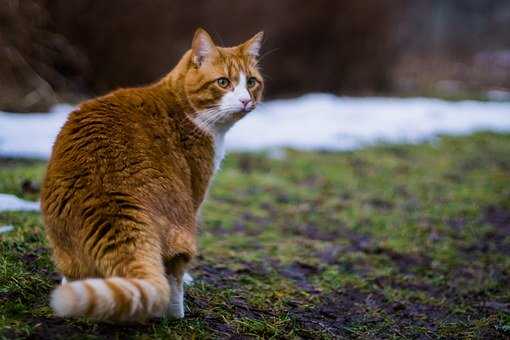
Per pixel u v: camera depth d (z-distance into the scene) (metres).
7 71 11.72
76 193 4.09
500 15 35.00
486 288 6.77
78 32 14.12
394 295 6.43
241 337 4.58
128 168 4.21
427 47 31.11
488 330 5.54
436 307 6.25
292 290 6.13
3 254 5.40
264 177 10.75
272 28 18.33
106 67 14.85
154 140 4.54
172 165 4.54
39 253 5.63
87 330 4.13
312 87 20.47
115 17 14.56
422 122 16.72
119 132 4.37
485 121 17.72
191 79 5.08
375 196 10.35
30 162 9.20
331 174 11.44
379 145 14.04
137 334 4.19
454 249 8.16
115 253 3.92
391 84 22.84
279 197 9.81
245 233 7.98
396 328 5.52
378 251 7.90
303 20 19.36
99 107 4.50
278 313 5.33
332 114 16.70
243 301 5.49
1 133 10.20
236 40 17.17
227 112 5.20
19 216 6.57
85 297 3.29
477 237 8.66
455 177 11.90
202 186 5.00
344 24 20.42
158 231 4.14
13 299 4.51
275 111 16.45
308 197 9.98
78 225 4.05
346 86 21.31
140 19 14.95
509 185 11.49
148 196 4.18
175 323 4.52
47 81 13.08
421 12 31.81
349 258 7.46
